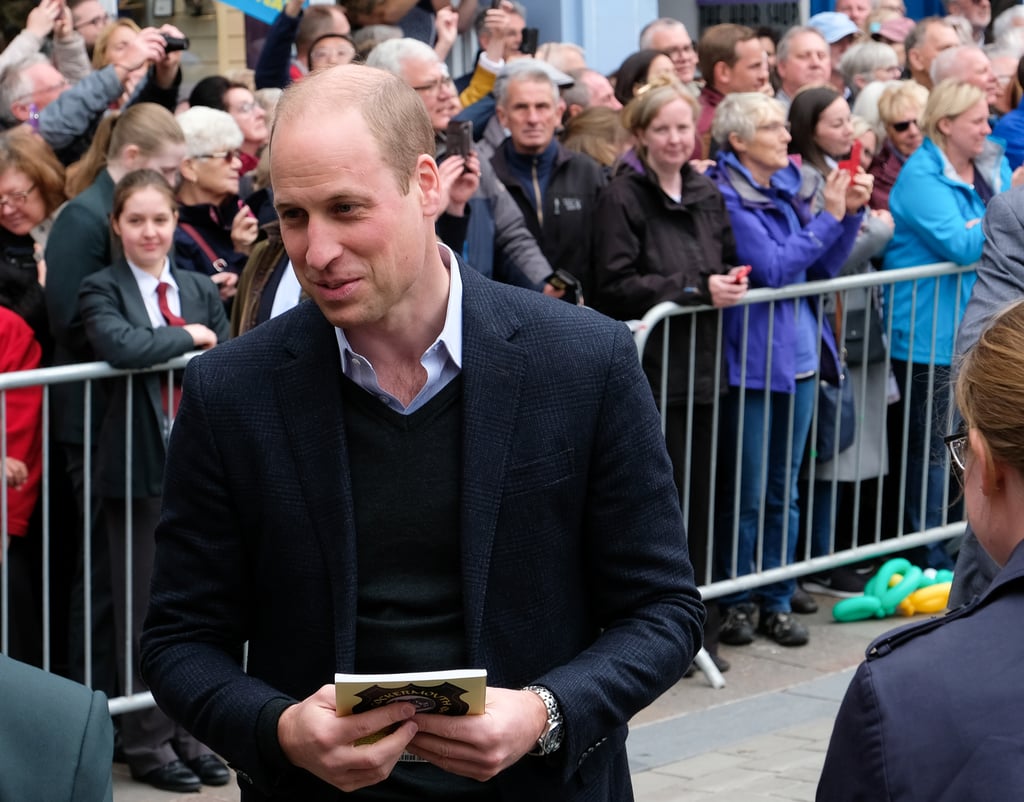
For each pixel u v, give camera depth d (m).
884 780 2.30
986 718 2.27
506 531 3.15
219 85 8.54
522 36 10.28
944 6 14.62
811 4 15.02
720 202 7.86
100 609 6.70
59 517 6.76
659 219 7.70
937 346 8.66
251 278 5.93
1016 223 4.79
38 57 8.52
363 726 2.85
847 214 8.09
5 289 6.81
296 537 3.16
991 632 2.35
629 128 7.76
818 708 7.37
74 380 6.37
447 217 7.06
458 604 3.17
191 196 7.43
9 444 6.36
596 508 3.25
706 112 10.09
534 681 3.17
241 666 3.32
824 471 8.58
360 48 9.02
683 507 7.86
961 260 8.56
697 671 7.93
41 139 7.07
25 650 6.65
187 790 6.52
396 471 3.17
